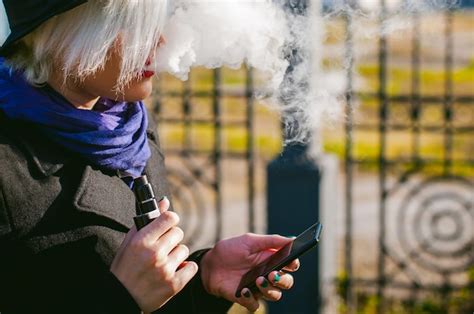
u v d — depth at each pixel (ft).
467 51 40.63
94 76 6.06
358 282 15.64
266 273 6.41
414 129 15.99
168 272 5.73
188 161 19.89
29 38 6.05
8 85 6.21
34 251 5.93
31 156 6.01
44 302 6.00
